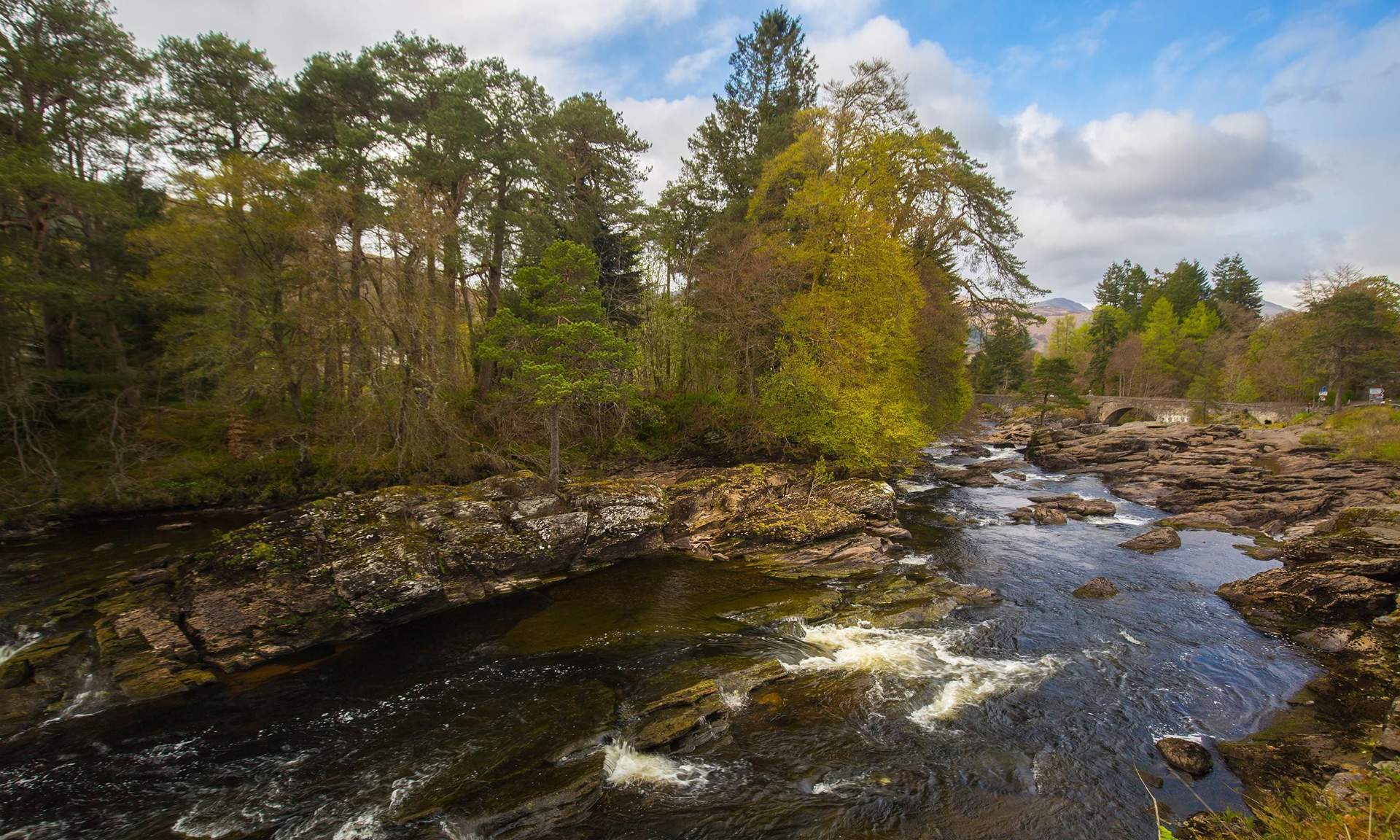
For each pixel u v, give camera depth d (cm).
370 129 2562
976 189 3341
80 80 2495
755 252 3011
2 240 2197
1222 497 3108
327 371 2592
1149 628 1570
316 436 2695
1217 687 1267
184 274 2291
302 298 2352
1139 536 2402
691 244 3784
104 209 2331
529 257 2805
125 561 1900
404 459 2558
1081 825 862
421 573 1664
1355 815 601
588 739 1070
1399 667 1301
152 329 2842
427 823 880
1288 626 1572
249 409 2834
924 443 3297
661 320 3409
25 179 2052
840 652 1428
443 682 1303
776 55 3938
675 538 2280
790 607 1680
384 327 2373
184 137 2825
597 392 2277
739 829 872
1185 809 891
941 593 1777
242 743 1088
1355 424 4128
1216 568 2067
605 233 3444
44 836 867
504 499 2066
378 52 2814
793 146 2972
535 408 2731
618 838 857
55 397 2391
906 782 969
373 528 1742
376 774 993
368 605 1552
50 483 2306
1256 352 7250
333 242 2278
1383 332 5228
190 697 1246
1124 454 4641
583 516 2047
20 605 1557
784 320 2997
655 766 1018
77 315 2523
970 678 1305
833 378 2855
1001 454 5559
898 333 3081
